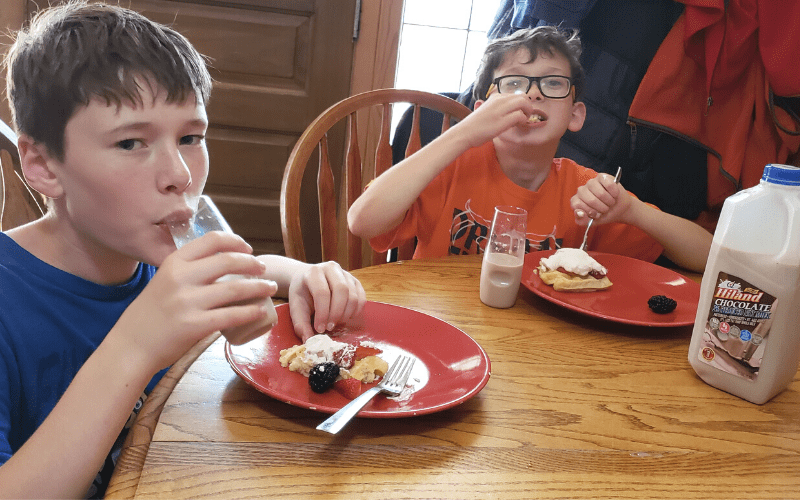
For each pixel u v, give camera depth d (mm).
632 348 961
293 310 899
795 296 781
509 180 1562
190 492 575
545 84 1456
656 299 1066
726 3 1907
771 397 839
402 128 2070
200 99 724
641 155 2084
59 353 826
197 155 736
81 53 641
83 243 821
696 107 2035
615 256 1307
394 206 1342
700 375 874
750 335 810
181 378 757
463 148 1361
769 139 2066
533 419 744
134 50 654
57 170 693
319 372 734
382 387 737
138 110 649
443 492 604
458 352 838
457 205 1559
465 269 1236
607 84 2062
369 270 1168
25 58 684
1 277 782
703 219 2193
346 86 2574
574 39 1692
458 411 743
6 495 591
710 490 646
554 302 1047
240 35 2451
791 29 1898
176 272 608
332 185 1521
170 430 660
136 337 613
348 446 662
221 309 612
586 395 810
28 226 853
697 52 1986
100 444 611
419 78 2867
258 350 816
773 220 792
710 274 837
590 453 688
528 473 645
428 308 1028
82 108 643
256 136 2590
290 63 2520
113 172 663
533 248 1541
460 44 2826
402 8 2500
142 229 691
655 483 648
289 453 643
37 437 609
